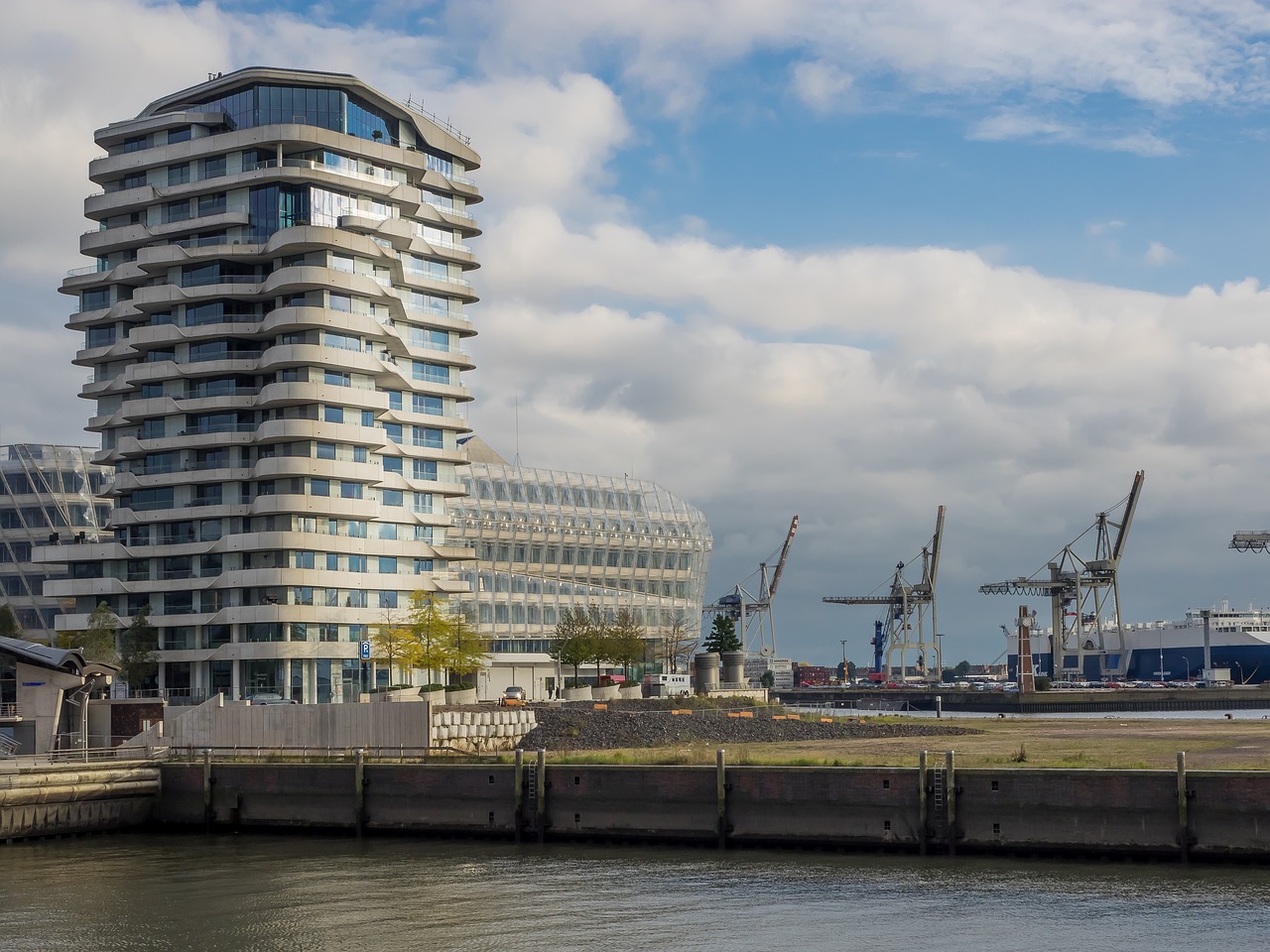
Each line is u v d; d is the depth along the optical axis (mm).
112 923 58469
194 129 157125
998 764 77000
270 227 152875
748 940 53750
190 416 155750
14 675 105500
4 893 64312
